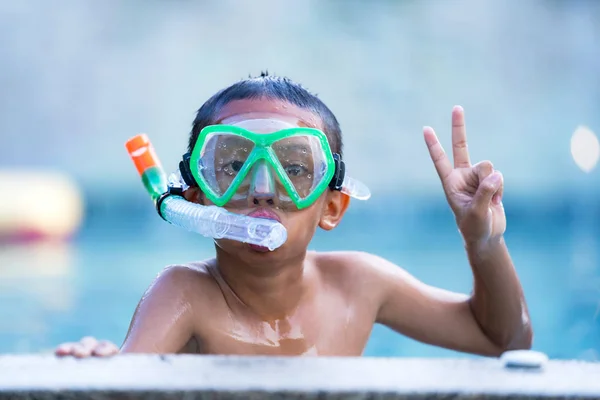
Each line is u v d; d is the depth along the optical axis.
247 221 1.94
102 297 6.52
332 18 15.44
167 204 2.21
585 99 15.19
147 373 1.41
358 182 2.36
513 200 13.02
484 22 15.41
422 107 15.15
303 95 2.32
